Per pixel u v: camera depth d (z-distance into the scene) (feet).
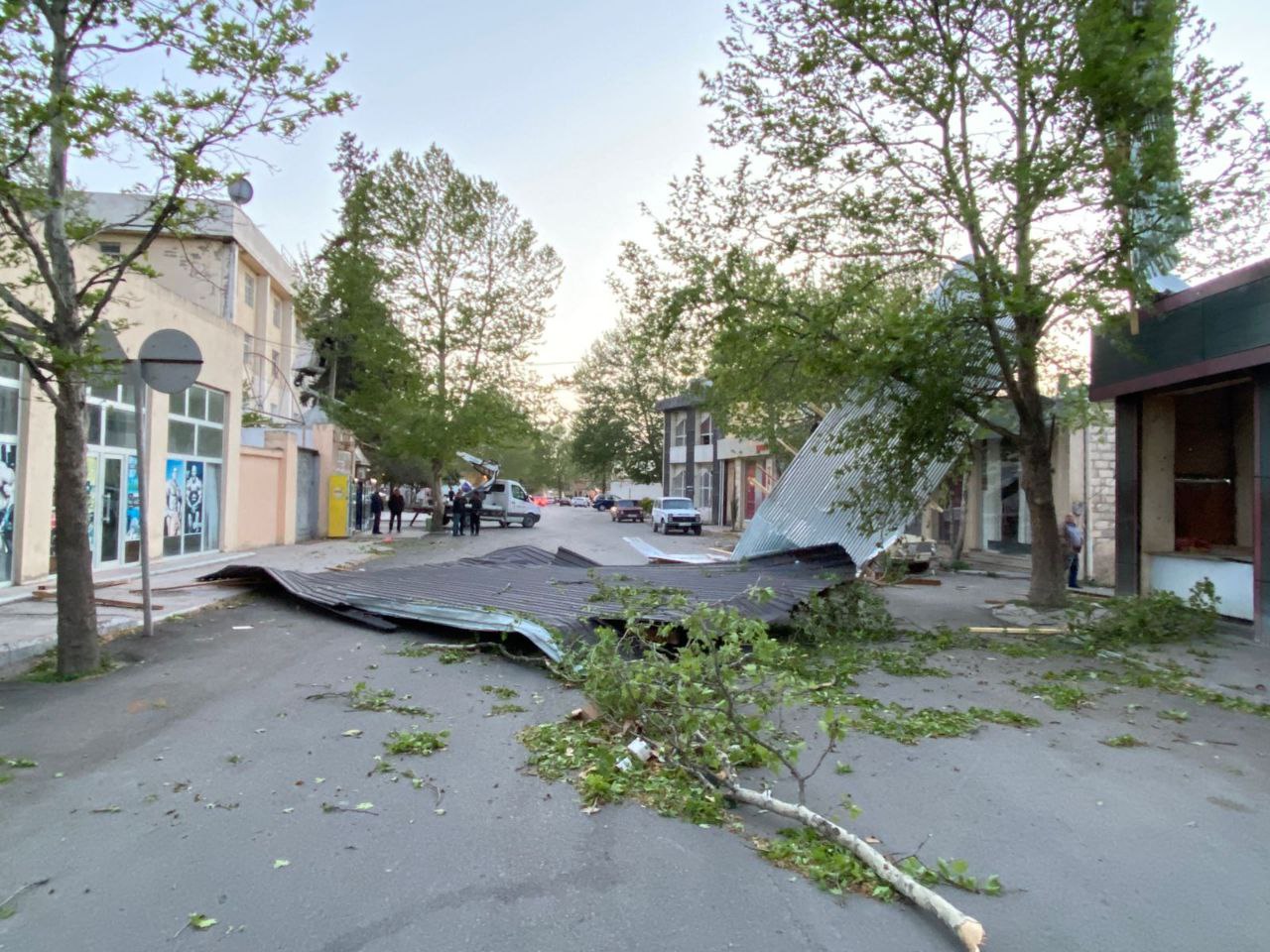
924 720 20.63
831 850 12.87
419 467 140.36
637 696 17.47
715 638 18.16
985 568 66.95
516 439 107.34
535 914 10.93
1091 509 60.90
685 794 15.06
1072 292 32.73
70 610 23.82
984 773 17.01
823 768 17.04
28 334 22.53
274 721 19.58
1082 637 32.48
